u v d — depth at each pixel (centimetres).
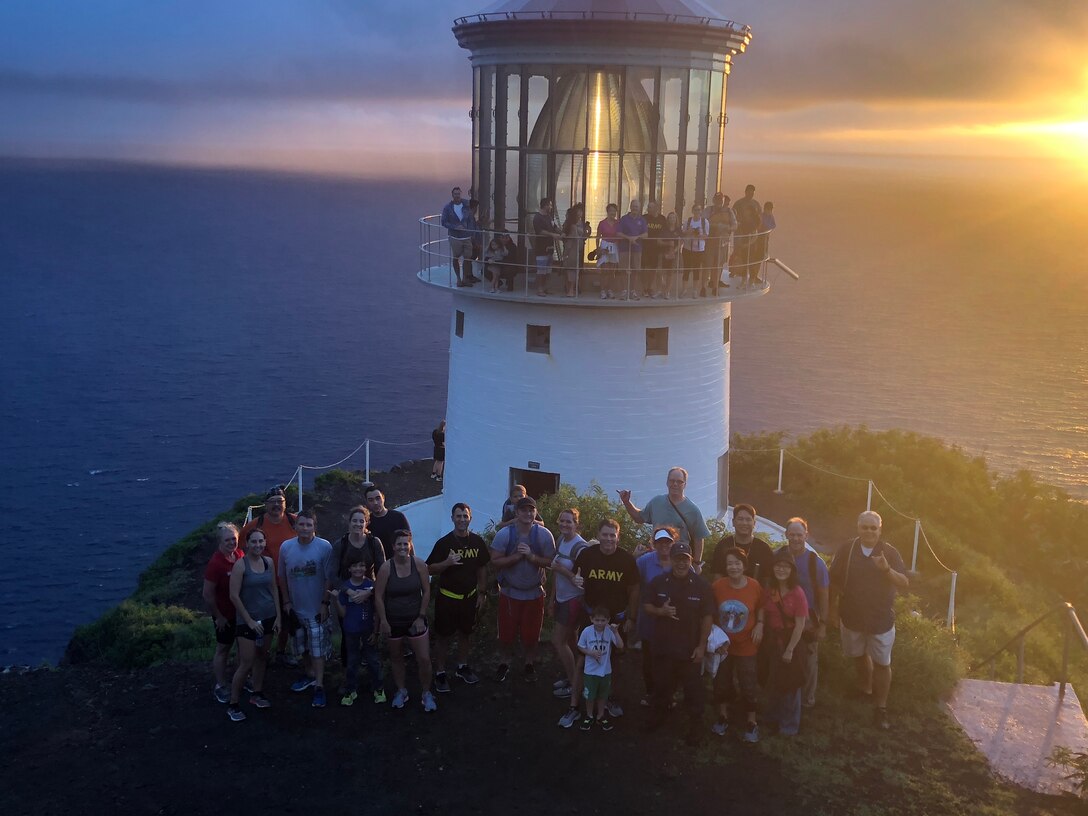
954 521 2661
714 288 1894
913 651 1186
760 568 1041
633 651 1218
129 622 1739
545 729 1054
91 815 905
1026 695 1167
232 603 1039
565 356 1888
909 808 942
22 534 6538
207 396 10519
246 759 991
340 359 12444
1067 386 10912
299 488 2528
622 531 1434
